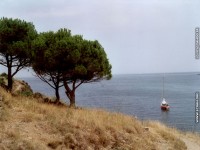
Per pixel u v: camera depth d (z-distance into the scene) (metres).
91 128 16.78
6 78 29.52
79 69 24.47
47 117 16.38
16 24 26.89
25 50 26.53
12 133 12.80
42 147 12.77
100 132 16.73
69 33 26.95
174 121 62.59
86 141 15.21
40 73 26.27
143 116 71.88
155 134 21.50
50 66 24.75
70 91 26.58
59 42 24.41
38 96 26.86
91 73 26.06
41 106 18.88
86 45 25.48
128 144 17.16
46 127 15.13
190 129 50.69
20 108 17.31
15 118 15.29
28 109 17.48
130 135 18.66
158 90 172.62
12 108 16.89
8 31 26.23
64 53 24.36
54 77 26.42
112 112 24.09
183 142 21.45
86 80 26.86
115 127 18.59
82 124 16.95
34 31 28.62
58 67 25.09
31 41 26.88
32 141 12.86
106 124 18.36
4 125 13.74
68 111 19.20
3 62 26.95
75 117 17.78
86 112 20.59
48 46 25.36
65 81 26.28
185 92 154.12
